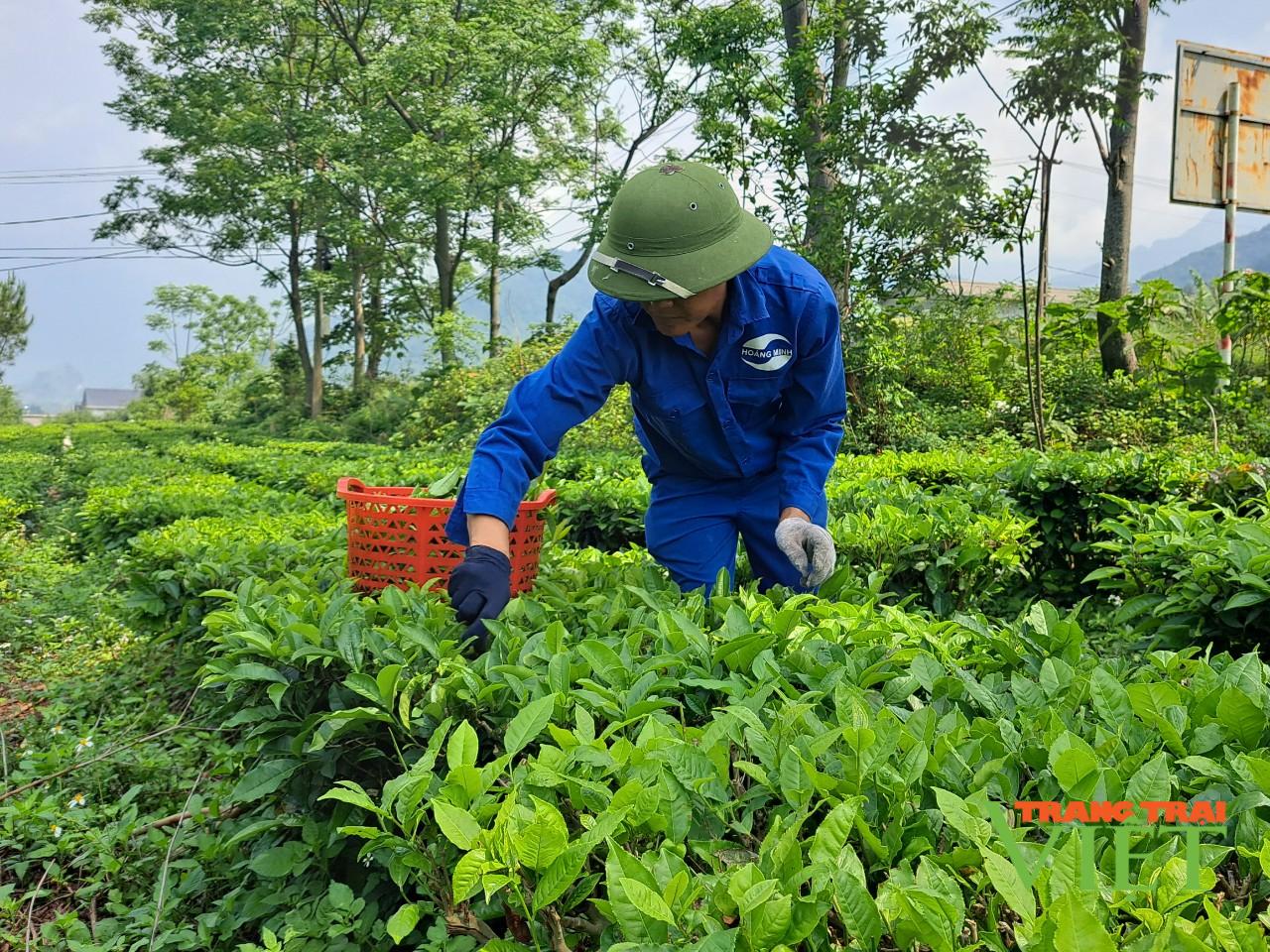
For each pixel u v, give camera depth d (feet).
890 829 4.92
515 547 11.23
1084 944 3.50
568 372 9.77
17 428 131.03
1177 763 5.64
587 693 6.57
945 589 14.08
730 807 5.44
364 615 8.91
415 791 5.46
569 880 4.50
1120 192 51.08
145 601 14.17
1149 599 11.96
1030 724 6.05
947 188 39.52
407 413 77.25
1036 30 38.55
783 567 11.93
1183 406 44.39
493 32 76.69
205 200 99.09
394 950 7.91
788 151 42.32
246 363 159.12
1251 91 45.65
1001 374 50.75
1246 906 4.42
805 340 10.28
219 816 10.63
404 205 82.94
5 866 10.75
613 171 84.53
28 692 17.35
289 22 90.17
